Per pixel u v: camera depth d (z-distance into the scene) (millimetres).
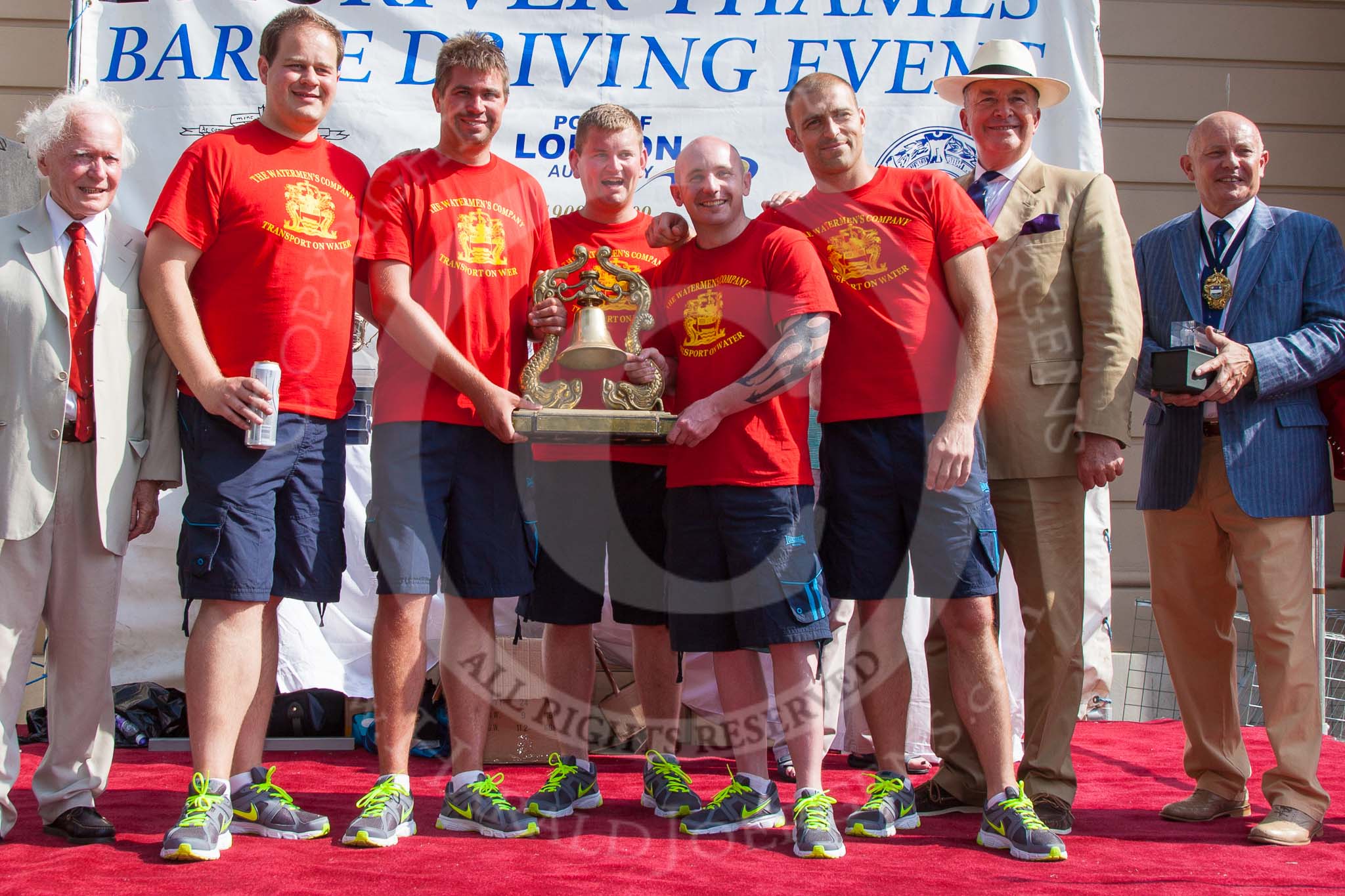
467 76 2787
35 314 2764
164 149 4227
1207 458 3191
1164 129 5605
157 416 2895
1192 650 3268
